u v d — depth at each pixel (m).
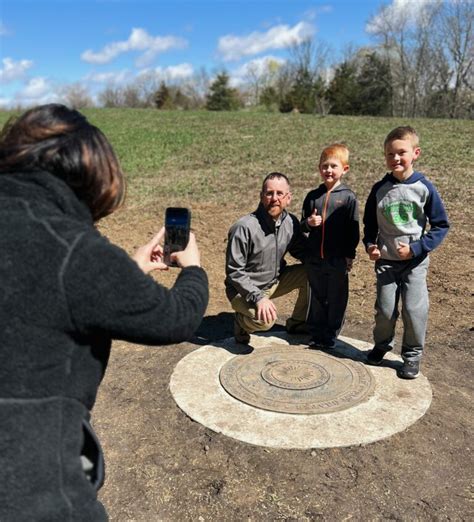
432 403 3.24
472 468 2.70
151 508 2.49
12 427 1.13
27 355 1.14
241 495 2.54
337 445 2.81
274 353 3.84
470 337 4.17
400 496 2.51
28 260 1.14
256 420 3.03
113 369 3.78
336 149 3.67
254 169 11.05
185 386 3.41
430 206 3.25
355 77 43.56
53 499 1.15
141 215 8.17
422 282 3.37
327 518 2.39
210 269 5.80
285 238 3.87
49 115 1.32
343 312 3.87
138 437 2.98
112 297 1.17
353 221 3.71
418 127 15.69
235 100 50.22
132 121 22.80
